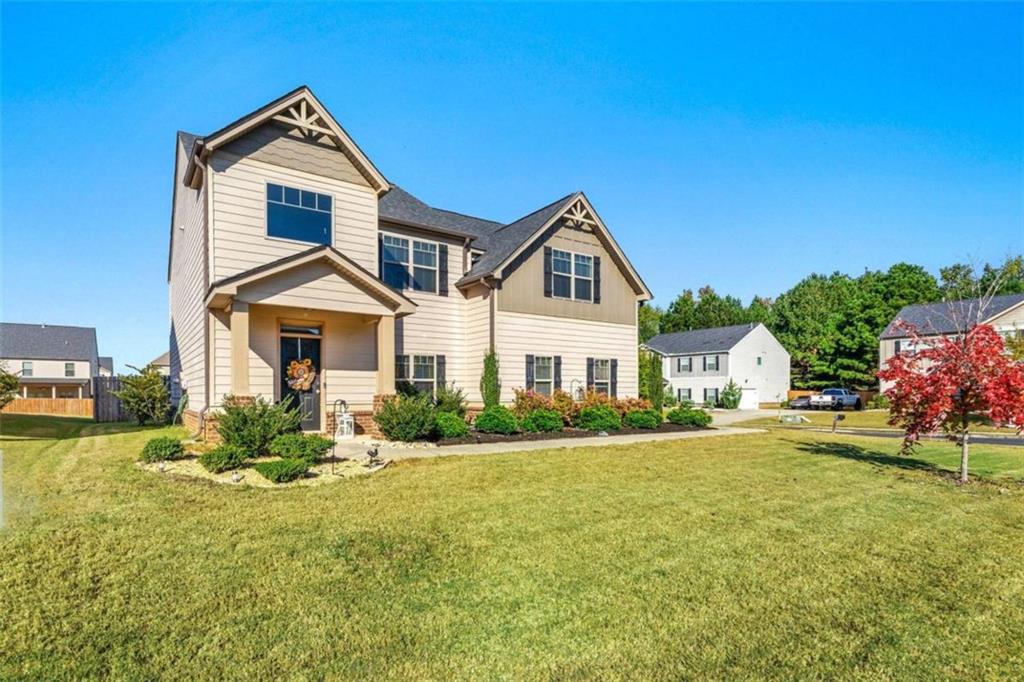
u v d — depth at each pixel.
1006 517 6.39
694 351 45.00
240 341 10.22
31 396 45.53
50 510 5.75
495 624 3.45
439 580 4.12
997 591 4.16
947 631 3.51
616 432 14.96
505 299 15.52
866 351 43.25
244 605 3.64
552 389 16.44
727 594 3.98
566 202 16.92
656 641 3.28
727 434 15.52
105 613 3.49
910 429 9.59
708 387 43.97
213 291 9.89
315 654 3.05
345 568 4.31
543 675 2.90
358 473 8.03
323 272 11.30
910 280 45.94
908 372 9.73
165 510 5.80
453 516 5.79
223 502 6.20
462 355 16.28
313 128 12.12
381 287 11.96
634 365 18.72
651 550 4.88
